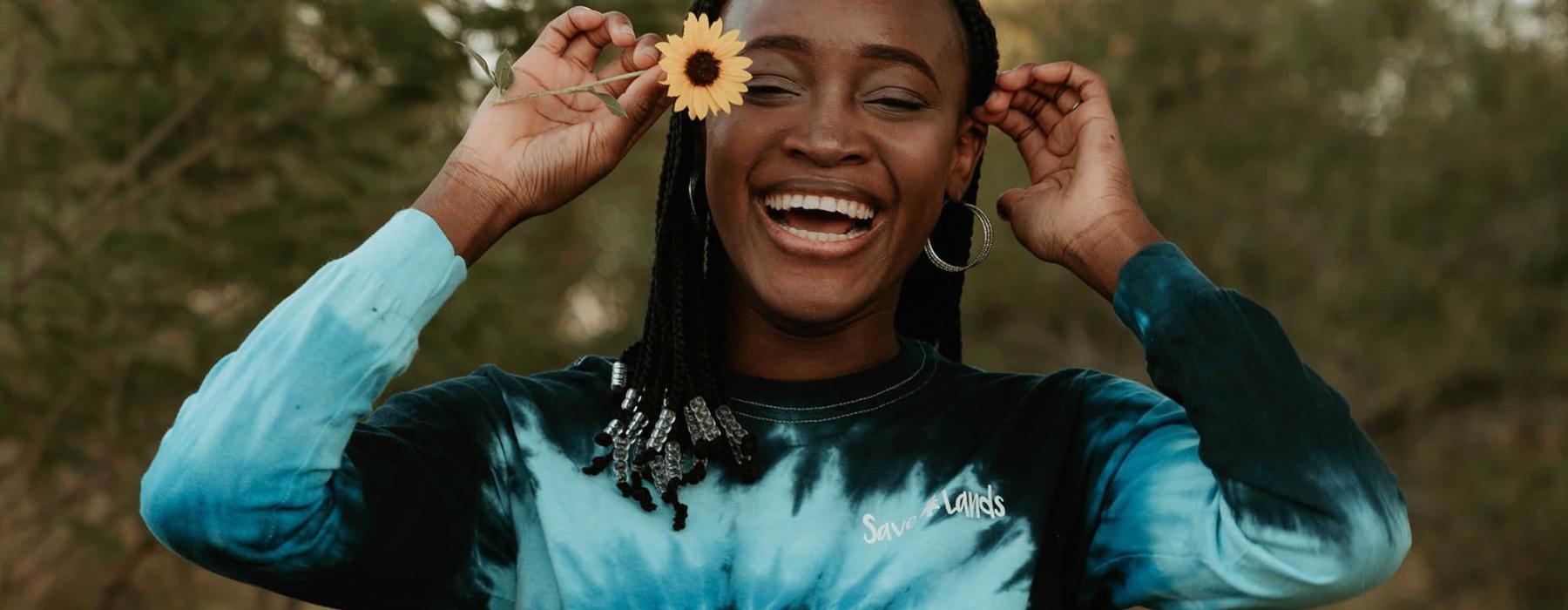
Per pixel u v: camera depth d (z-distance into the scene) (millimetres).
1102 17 12422
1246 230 12391
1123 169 2711
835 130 2523
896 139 2559
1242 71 12320
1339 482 2395
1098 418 2635
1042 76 2740
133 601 7680
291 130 5820
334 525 2408
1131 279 2586
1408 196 11352
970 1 2693
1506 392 12133
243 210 5879
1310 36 11477
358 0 5500
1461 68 11227
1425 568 12352
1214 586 2463
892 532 2508
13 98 5832
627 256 9641
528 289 6980
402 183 5953
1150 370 2553
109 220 5875
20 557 6582
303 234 5875
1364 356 12336
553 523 2520
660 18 5543
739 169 2559
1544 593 11852
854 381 2613
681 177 2676
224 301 6227
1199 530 2477
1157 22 12203
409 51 5598
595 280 9711
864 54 2547
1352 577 2395
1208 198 12508
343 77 5961
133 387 5836
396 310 2426
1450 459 12367
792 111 2547
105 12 5672
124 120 5773
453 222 2529
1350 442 2443
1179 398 2490
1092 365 13414
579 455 2568
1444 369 11906
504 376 2666
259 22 5711
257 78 5742
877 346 2662
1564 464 11711
